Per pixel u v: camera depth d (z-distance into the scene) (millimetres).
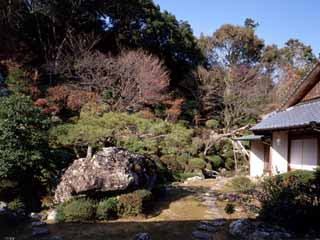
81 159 8711
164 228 6891
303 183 7117
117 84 17875
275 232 5891
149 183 9227
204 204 9117
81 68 17125
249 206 8305
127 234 6438
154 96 18250
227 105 23328
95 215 7469
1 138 7602
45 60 18016
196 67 24469
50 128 8930
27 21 18203
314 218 6113
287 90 23531
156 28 22422
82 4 19344
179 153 15875
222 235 6344
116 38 20641
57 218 7332
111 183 7879
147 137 11148
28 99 8609
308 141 11062
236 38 28438
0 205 7250
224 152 19766
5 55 15945
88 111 10836
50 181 8664
